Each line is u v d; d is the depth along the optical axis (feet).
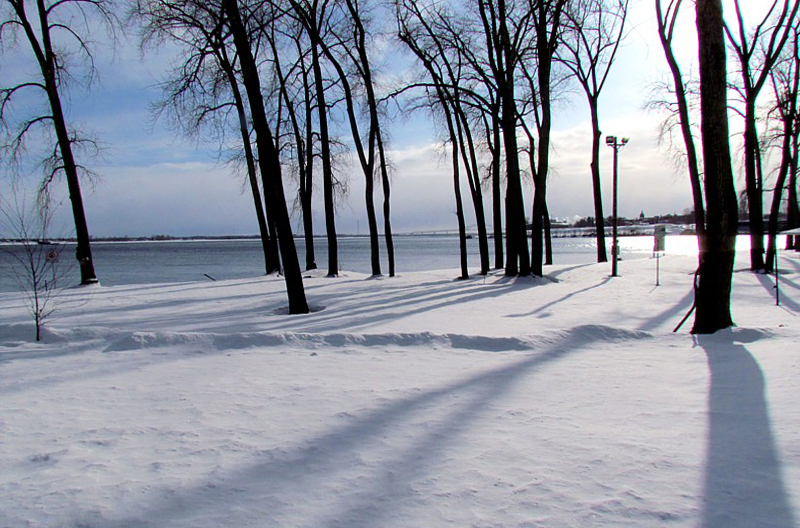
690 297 47.44
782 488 10.38
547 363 22.43
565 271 77.51
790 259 85.05
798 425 13.48
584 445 13.07
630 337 26.81
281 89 81.05
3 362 24.02
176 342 26.89
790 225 107.76
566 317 36.04
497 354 24.49
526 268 65.92
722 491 10.39
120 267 160.15
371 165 77.15
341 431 14.49
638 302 44.57
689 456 12.14
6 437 14.42
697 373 19.85
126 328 33.19
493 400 17.20
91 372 21.98
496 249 92.43
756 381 17.78
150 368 22.58
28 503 10.53
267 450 13.19
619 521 9.38
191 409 16.76
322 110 76.02
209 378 20.75
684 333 27.37
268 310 43.24
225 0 39.22
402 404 16.92
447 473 11.62
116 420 15.78
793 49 72.69
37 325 29.17
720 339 25.26
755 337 24.67
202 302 49.08
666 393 17.43
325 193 79.15
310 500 10.50
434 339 26.81
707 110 26.89
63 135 63.62
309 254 88.22
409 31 68.69
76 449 13.47
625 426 14.38
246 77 40.37
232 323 35.24
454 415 15.72
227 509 10.18
